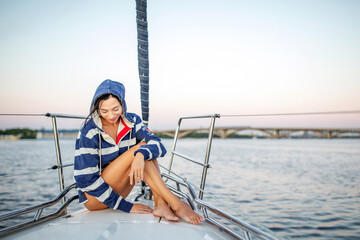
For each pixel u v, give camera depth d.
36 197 9.24
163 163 17.56
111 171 1.53
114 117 1.50
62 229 1.34
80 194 1.58
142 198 2.20
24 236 1.25
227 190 10.18
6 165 18.42
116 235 1.26
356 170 17.14
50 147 41.25
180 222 1.47
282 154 31.23
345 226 4.46
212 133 1.89
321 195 9.38
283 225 4.84
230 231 1.31
